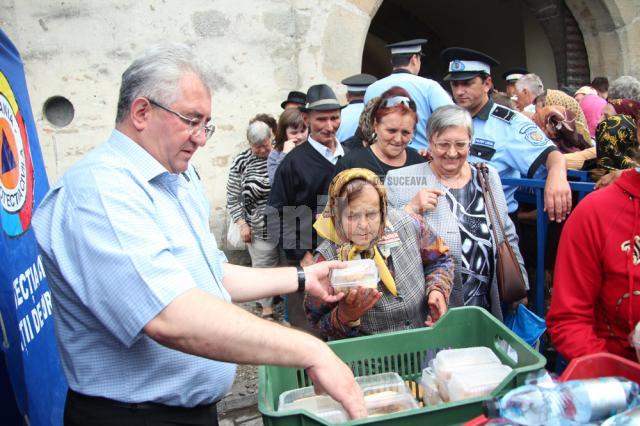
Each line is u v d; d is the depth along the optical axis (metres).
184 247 1.56
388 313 2.13
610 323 1.75
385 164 2.94
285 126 4.37
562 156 3.15
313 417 1.28
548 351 2.92
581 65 7.83
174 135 1.52
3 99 1.66
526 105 5.59
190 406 1.62
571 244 1.76
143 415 1.56
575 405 1.15
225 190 5.32
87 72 4.76
